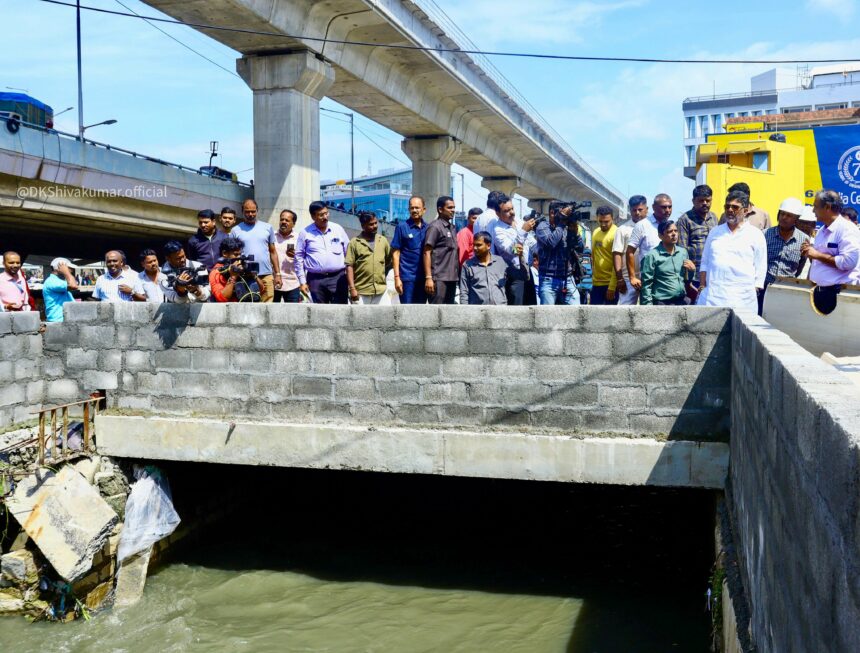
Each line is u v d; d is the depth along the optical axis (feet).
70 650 22.95
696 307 21.93
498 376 23.50
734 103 202.08
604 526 32.96
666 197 28.12
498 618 24.13
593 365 22.72
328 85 74.33
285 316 25.43
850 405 7.79
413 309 24.12
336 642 22.88
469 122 117.39
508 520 33.99
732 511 19.92
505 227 30.42
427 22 82.33
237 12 61.77
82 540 24.26
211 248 29.99
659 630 22.95
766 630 12.17
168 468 28.81
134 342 27.32
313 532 32.83
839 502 6.89
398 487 37.70
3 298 32.24
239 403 26.12
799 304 23.73
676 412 22.13
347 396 24.91
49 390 28.55
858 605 6.21
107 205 63.87
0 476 25.46
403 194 210.79
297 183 71.61
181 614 25.17
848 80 157.28
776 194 38.45
